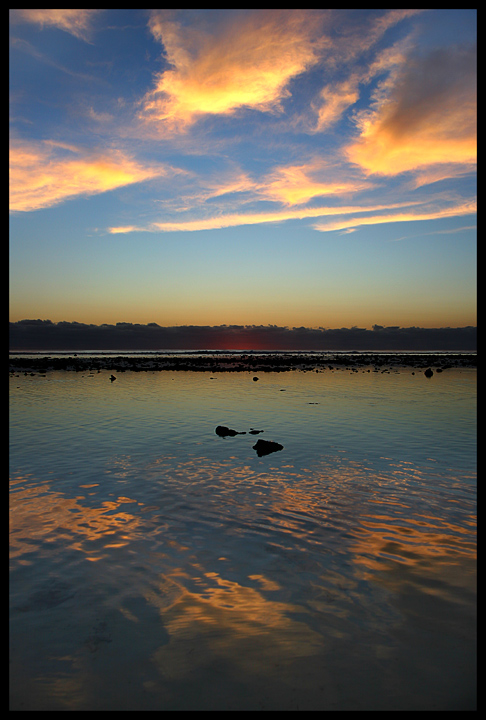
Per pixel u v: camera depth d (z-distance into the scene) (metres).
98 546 7.01
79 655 4.57
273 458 12.42
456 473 10.98
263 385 35.16
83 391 30.61
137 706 3.94
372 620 5.11
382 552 6.82
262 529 7.66
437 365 65.75
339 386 34.19
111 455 12.78
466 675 4.28
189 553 6.78
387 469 11.32
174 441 14.63
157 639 4.80
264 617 5.18
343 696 4.04
